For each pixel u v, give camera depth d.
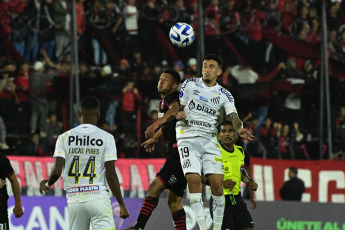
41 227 39.69
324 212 42.06
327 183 43.44
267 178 43.38
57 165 22.19
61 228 39.94
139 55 47.03
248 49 47.53
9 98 43.75
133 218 40.66
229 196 32.34
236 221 32.66
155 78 45.59
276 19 48.22
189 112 25.09
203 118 25.09
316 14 48.91
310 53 48.25
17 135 43.19
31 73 44.31
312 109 45.88
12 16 46.25
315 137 45.56
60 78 44.16
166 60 47.50
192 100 25.09
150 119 44.81
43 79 44.25
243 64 47.47
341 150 45.62
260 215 41.62
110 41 47.00
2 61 44.91
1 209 25.14
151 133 24.52
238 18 47.78
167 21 47.88
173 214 26.70
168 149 26.50
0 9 46.31
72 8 42.31
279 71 47.56
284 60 48.03
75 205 22.05
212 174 25.25
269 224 41.53
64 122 43.81
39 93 44.03
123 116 44.59
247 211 32.91
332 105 45.84
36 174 41.00
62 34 46.50
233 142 33.00
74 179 22.16
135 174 42.19
